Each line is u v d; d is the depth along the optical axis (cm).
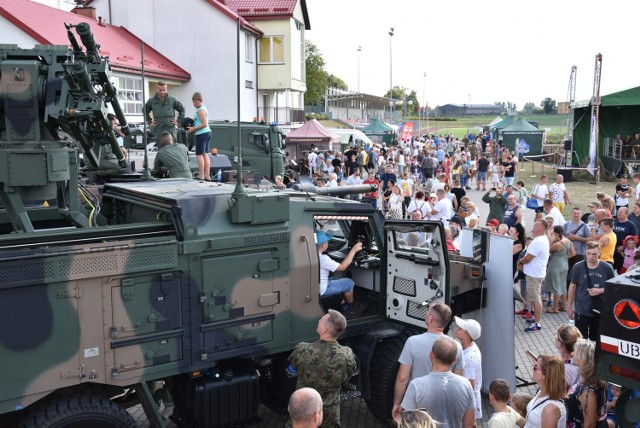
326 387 529
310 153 3092
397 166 3319
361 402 782
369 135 4972
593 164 3266
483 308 777
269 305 598
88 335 509
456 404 493
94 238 539
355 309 729
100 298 513
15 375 481
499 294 759
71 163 627
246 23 3028
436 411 491
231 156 1686
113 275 515
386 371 662
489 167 3281
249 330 588
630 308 445
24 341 483
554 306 1170
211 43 2906
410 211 1578
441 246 632
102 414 513
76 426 504
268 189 683
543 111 14125
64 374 500
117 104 644
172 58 2927
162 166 944
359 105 6588
